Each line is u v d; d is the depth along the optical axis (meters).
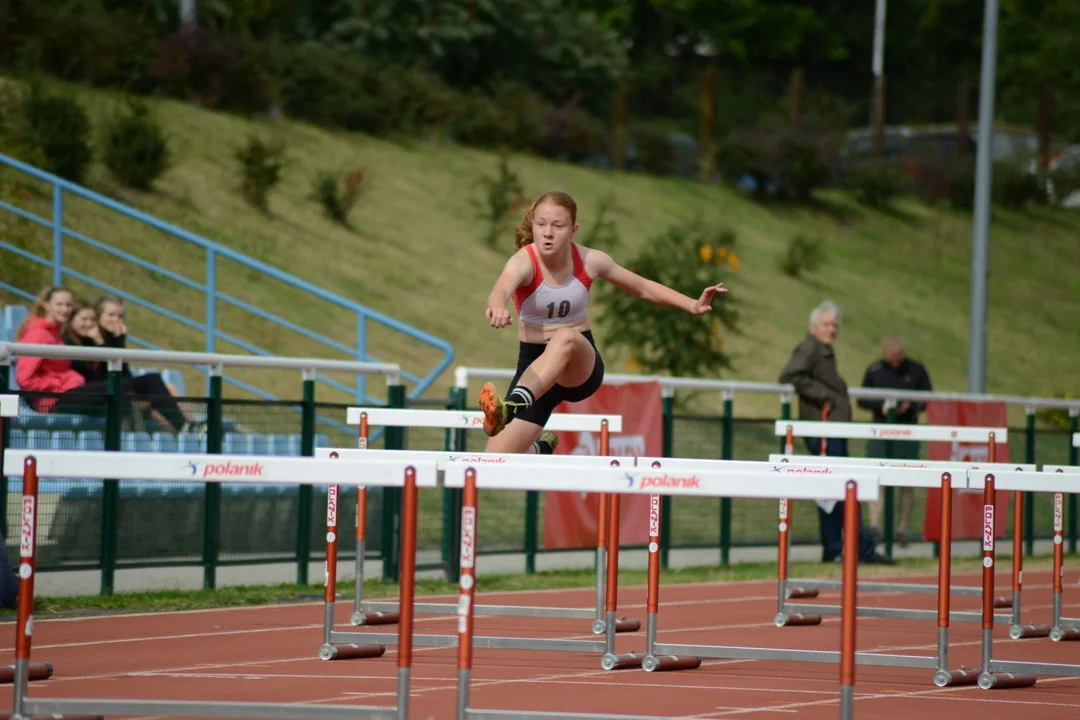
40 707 12.93
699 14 155.50
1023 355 86.06
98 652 19.30
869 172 104.38
